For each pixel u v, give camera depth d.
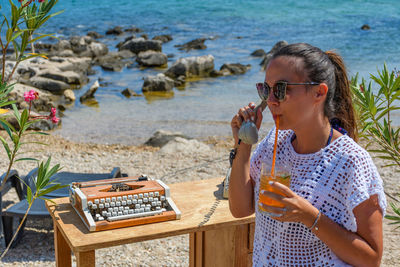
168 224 2.87
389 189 6.16
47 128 10.41
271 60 1.79
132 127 10.84
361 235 1.75
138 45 21.81
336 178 1.78
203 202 3.21
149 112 12.44
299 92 1.73
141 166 7.35
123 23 30.61
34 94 3.29
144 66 19.44
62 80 15.62
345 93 1.93
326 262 1.83
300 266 1.85
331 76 1.78
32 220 5.41
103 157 7.91
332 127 1.95
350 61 18.66
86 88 15.52
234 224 2.96
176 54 21.64
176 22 30.33
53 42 24.23
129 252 4.77
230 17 31.02
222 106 13.02
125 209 2.88
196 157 7.72
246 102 13.48
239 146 2.06
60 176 5.39
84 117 11.88
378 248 1.74
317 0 35.91
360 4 33.41
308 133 1.83
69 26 29.45
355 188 1.74
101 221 2.78
